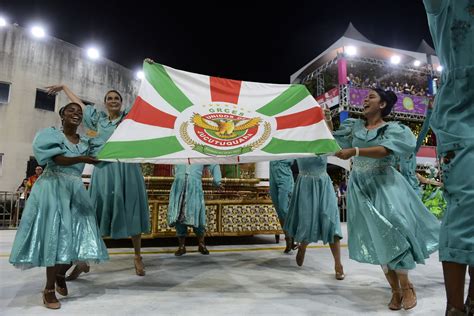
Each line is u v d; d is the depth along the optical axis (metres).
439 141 1.41
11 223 8.45
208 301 2.40
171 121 2.44
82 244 2.37
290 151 2.20
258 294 2.58
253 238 5.88
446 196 1.36
